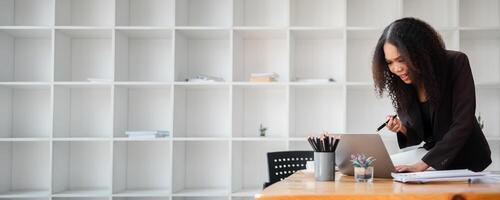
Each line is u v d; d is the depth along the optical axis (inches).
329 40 171.0
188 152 173.2
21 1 173.9
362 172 70.6
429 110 87.0
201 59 174.1
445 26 163.8
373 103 169.2
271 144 172.2
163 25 173.9
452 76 81.4
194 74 173.8
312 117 171.0
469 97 78.8
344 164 82.3
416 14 168.7
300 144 170.1
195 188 170.7
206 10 173.9
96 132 173.3
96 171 173.2
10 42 171.0
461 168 88.4
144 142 173.3
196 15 173.9
